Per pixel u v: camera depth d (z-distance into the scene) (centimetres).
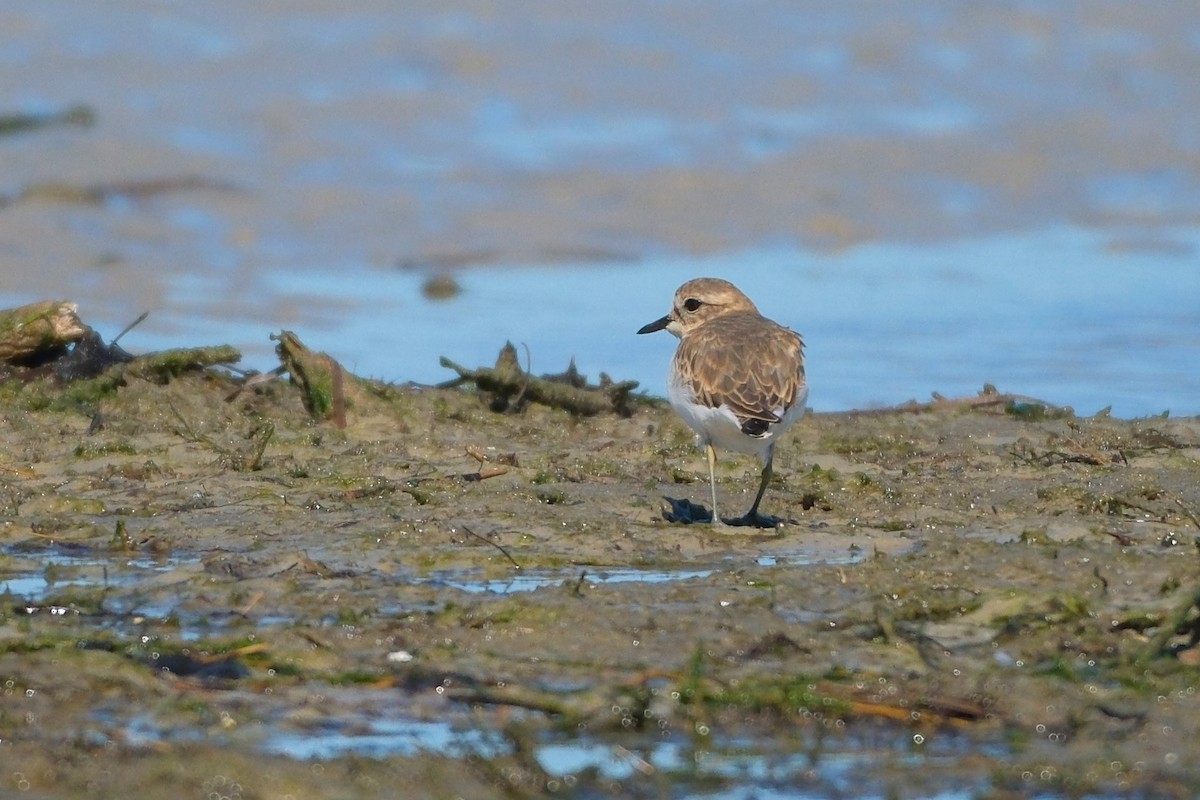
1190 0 3325
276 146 2550
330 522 1145
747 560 1080
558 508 1198
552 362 1897
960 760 740
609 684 810
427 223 2338
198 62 2839
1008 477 1323
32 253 2147
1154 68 3033
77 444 1348
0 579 999
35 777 692
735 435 1164
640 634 879
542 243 2298
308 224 2311
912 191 2536
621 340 1994
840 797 706
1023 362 1922
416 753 732
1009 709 791
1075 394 1794
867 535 1138
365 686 812
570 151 2606
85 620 906
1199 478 1316
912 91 2920
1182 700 797
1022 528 1141
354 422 1462
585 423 1518
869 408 1652
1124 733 764
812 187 2527
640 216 2406
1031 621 898
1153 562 995
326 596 948
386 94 2772
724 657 852
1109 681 823
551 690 803
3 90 2631
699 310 1366
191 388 1498
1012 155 2680
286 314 2008
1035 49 3120
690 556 1089
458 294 2139
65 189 2342
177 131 2566
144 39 2920
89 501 1188
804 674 823
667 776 723
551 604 916
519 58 2948
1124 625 895
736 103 2831
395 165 2519
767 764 736
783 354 1183
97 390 1475
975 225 2448
